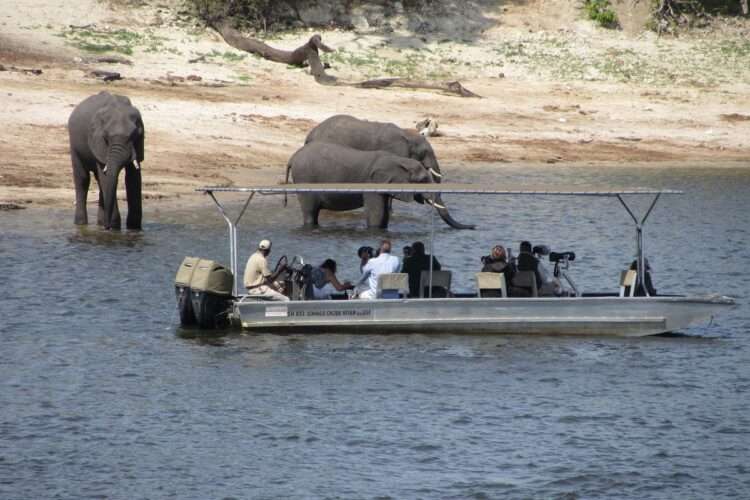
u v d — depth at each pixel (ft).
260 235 383.65
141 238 371.35
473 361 245.04
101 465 191.11
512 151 583.17
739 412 218.38
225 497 180.24
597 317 260.62
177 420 211.00
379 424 209.97
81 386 228.02
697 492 184.14
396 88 652.89
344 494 181.88
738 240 403.13
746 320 286.05
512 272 268.82
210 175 486.38
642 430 209.05
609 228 424.87
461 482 186.60
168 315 279.49
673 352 254.27
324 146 403.95
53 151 490.08
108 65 623.77
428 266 272.51
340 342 257.34
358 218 430.61
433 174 433.07
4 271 318.65
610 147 604.49
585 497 182.09
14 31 644.27
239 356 247.09
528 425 210.79
